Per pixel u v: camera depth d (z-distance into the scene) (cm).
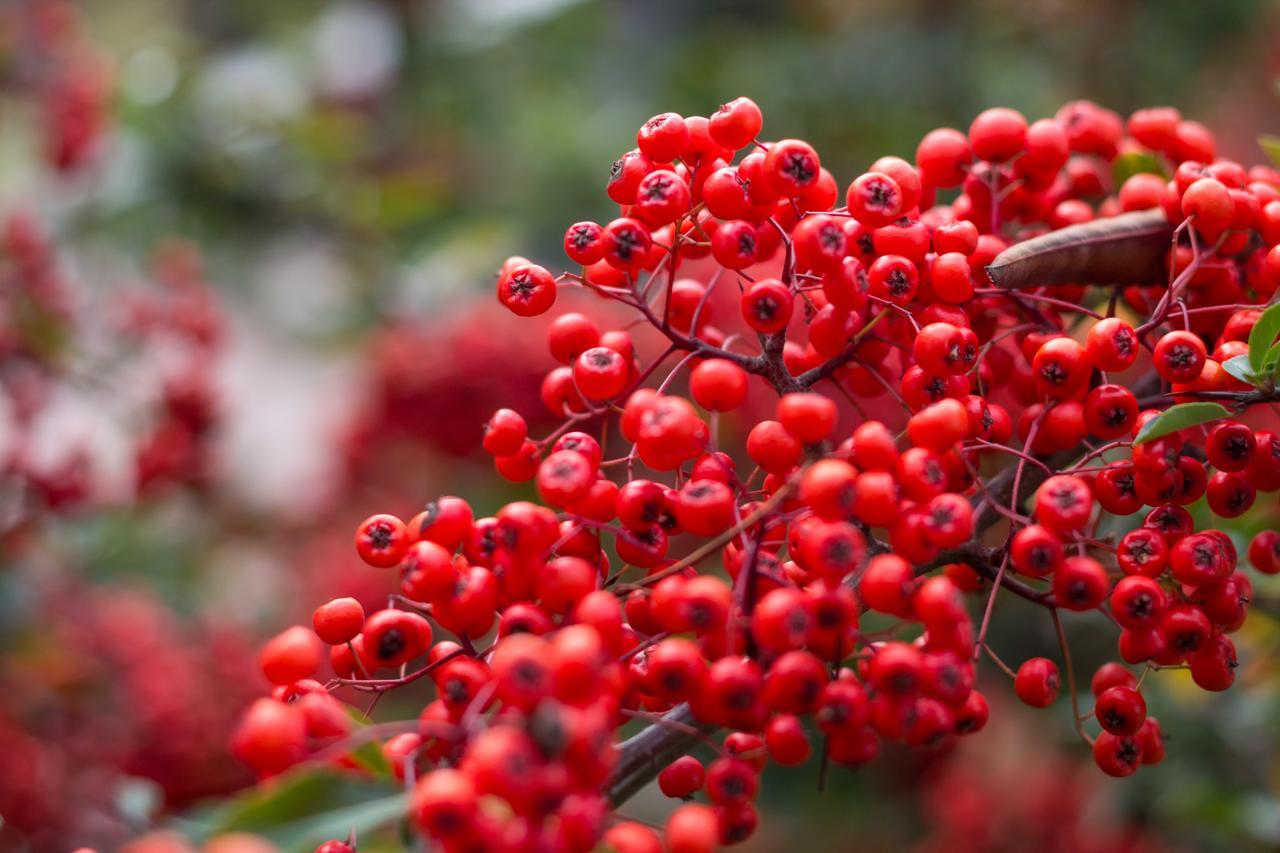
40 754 60
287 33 106
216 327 73
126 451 74
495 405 75
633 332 75
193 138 84
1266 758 53
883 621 46
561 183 98
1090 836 64
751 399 66
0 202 83
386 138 100
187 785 64
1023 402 40
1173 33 112
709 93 100
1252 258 39
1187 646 36
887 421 63
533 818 33
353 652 37
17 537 67
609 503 37
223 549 90
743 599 35
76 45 88
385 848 35
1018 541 36
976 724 36
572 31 108
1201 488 37
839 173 98
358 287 85
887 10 111
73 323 69
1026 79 104
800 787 76
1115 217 39
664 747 36
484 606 36
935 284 37
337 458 87
